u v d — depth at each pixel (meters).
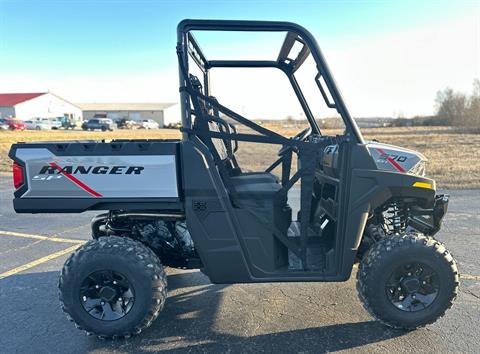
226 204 2.68
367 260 2.75
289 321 2.93
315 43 2.61
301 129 3.77
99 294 2.70
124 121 54.19
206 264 2.73
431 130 33.66
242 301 3.28
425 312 2.72
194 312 3.10
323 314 3.03
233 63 3.68
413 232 2.88
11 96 63.03
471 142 19.27
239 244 2.72
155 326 2.89
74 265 2.64
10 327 2.91
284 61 3.67
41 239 5.09
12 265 4.16
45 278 3.81
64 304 2.66
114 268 2.63
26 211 2.69
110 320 2.67
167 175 2.65
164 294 2.73
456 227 5.18
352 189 2.66
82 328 2.68
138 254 2.67
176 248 3.17
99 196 2.67
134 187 2.66
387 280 2.70
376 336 2.71
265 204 2.79
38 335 2.80
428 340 2.64
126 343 2.68
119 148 2.64
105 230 3.24
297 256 2.78
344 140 2.66
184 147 2.63
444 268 2.70
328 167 3.05
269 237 2.75
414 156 2.89
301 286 3.56
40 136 29.00
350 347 2.58
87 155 2.65
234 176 3.76
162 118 72.81
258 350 2.56
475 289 3.39
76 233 5.37
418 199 2.96
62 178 2.66
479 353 2.49
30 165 2.66
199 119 2.66
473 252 4.25
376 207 2.84
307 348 2.58
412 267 2.74
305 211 2.74
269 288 3.53
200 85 3.09
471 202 6.67
